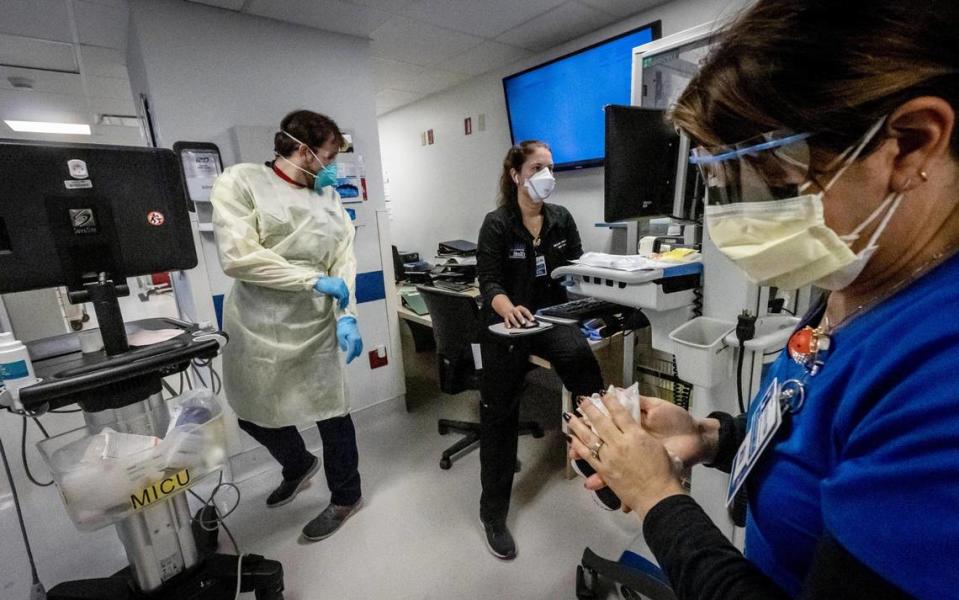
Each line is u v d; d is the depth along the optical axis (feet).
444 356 7.25
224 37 6.66
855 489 0.92
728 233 1.53
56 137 15.64
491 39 8.30
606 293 4.69
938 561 0.78
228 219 4.72
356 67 7.95
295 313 5.26
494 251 5.83
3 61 8.52
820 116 1.07
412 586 4.95
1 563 5.45
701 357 3.65
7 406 2.83
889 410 0.92
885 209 1.13
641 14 7.41
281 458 6.29
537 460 7.22
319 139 5.13
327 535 5.74
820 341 1.40
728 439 2.22
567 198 9.30
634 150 4.58
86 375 2.88
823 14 1.02
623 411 1.78
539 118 8.98
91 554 5.56
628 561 4.14
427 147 12.26
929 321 0.95
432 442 8.00
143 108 7.11
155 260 3.49
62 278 3.12
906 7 0.95
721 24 1.29
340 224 5.66
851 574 0.91
